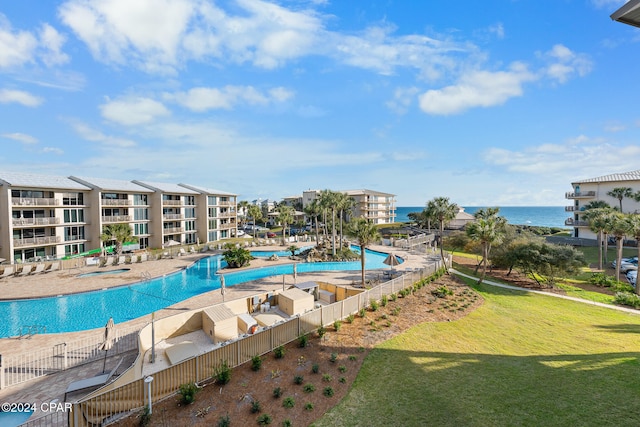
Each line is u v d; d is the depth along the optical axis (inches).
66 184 1531.7
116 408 350.9
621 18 196.7
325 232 1926.7
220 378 425.4
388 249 1915.6
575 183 2357.3
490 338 661.9
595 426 376.2
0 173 1385.3
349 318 677.9
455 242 1950.1
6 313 818.2
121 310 842.8
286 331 550.6
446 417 391.5
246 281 1141.1
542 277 1191.6
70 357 518.3
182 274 1283.2
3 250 1300.4
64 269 1275.8
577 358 573.0
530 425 378.0
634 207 2086.6
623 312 861.2
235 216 2618.1
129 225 1782.7
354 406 409.1
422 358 547.8
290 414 388.2
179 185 2298.2
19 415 369.4
